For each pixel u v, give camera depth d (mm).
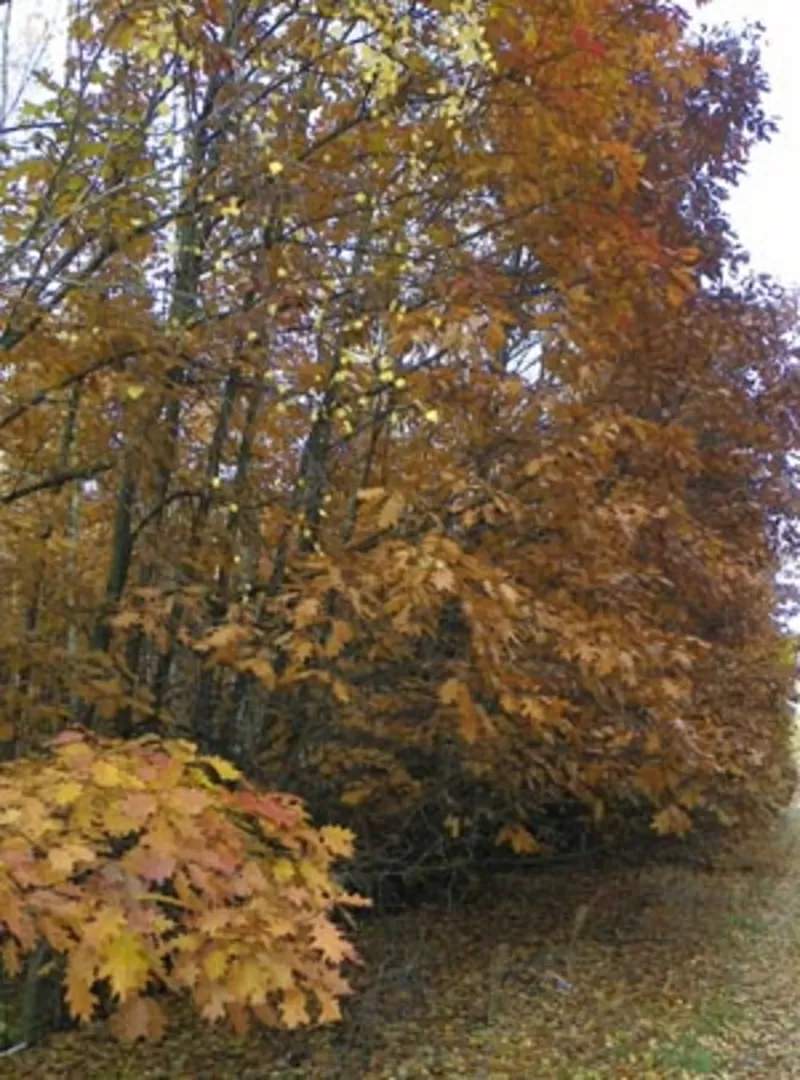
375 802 6965
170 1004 6816
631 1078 6641
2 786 2834
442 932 9242
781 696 10219
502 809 7914
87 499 6629
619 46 5961
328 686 5637
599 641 5148
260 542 6031
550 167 5773
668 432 6324
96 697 5266
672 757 6152
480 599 4594
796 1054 7273
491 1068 6625
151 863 2561
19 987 6484
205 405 6156
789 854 15727
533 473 5348
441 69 5430
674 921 10883
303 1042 6691
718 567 6609
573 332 5664
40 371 5410
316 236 5871
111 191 4730
